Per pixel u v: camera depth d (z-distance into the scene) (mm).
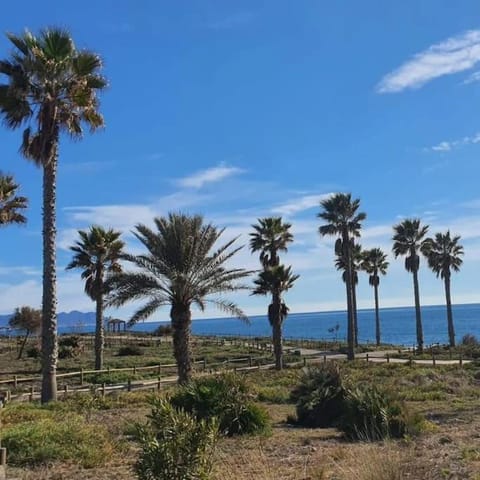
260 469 9062
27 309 57844
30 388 28875
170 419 6688
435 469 8562
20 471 10430
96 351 40562
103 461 11297
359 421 13891
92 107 24578
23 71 23266
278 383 30922
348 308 51188
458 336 128250
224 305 28031
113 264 42719
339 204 53719
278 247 52125
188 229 27203
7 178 33250
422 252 69188
